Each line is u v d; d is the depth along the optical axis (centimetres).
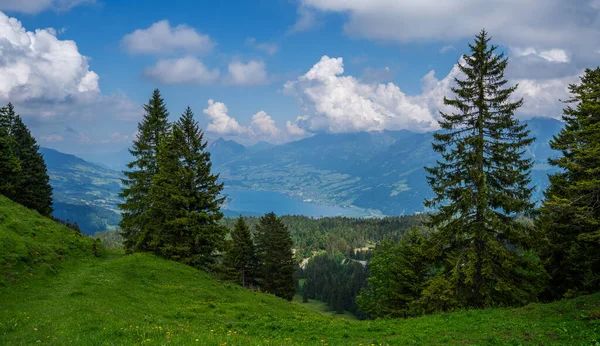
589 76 3005
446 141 2544
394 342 1750
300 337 1923
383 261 5059
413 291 4225
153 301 2539
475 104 2411
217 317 2417
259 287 6259
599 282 2706
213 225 4162
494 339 1623
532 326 1783
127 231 4344
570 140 2836
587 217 2216
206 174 4234
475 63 2456
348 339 1859
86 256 3444
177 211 4016
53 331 1485
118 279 2825
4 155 4897
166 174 4066
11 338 1369
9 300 2036
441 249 2694
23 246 2764
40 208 5984
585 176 2528
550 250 3038
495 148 2394
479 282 2542
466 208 2455
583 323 1709
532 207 2359
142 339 1337
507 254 2411
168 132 4475
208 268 4272
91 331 1500
